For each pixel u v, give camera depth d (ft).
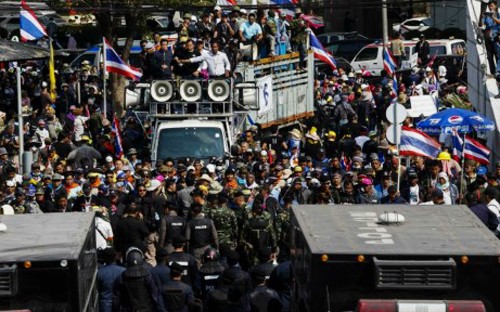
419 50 360.69
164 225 154.51
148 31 343.05
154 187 173.78
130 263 124.06
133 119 244.42
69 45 390.21
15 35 393.70
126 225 154.40
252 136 227.61
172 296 124.57
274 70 275.59
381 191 186.50
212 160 204.74
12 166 202.28
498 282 90.27
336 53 428.15
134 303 123.65
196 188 160.45
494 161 249.34
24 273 91.15
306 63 294.87
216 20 279.49
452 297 90.48
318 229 98.99
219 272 135.74
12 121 261.85
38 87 319.47
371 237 95.71
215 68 241.14
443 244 93.40
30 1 387.75
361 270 90.63
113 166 199.00
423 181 190.08
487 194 169.58
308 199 173.78
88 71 328.29
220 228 158.10
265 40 276.41
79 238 98.89
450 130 209.36
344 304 90.79
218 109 222.48
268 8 281.74
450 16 473.26
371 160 202.59
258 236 156.25
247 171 188.34
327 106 310.04
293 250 107.65
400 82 332.60
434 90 308.60
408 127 212.64
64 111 296.51
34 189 182.80
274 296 120.26
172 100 221.46
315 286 90.84
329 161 219.20
